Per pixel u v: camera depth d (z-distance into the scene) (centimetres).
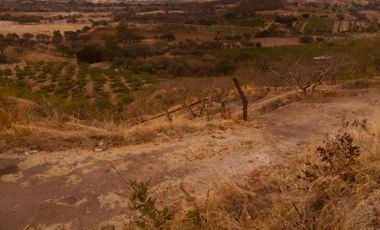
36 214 323
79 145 466
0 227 306
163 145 474
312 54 4219
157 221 253
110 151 452
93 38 11088
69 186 368
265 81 1502
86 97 3872
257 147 479
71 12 19675
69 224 310
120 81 5109
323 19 12606
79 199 345
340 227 248
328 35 9000
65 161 422
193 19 14762
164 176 390
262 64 2245
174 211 314
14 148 448
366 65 1502
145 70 6006
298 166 378
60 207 333
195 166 414
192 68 5122
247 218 279
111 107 1667
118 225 305
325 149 368
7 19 15200
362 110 747
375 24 10394
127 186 363
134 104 1906
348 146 348
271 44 8206
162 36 10356
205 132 531
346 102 830
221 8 18812
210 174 395
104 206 333
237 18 14212
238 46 8144
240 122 605
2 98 574
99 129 514
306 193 302
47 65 7144
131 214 319
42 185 370
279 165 409
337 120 670
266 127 599
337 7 15838
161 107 1257
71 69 6581
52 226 308
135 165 415
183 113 854
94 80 5344
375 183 285
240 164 421
